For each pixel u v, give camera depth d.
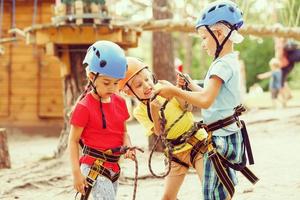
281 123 21.38
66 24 13.11
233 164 6.46
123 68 6.20
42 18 24.27
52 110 24.28
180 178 7.27
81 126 6.30
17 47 24.44
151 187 11.13
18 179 11.83
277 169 12.47
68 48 13.82
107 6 13.46
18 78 24.48
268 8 19.27
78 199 10.26
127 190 10.87
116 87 6.38
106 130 6.39
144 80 6.73
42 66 24.34
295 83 49.47
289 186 10.63
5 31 24.36
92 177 6.31
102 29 13.34
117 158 6.45
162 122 6.70
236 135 6.49
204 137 6.99
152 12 21.22
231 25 6.45
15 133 24.14
